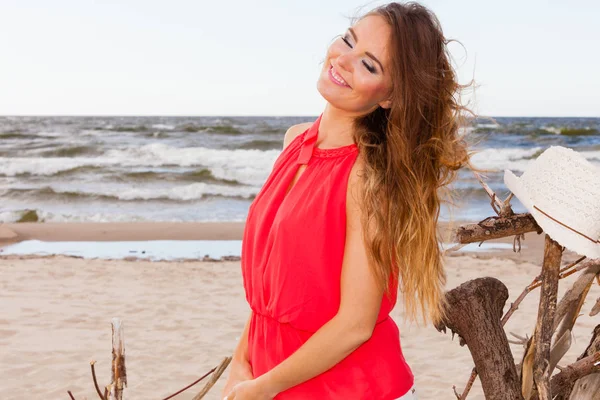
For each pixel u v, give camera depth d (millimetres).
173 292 8828
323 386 1734
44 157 28641
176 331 7109
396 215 1649
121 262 10727
